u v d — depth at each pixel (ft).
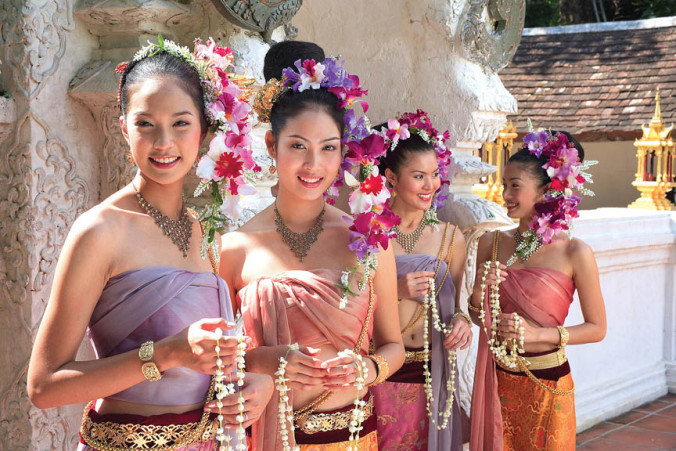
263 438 7.27
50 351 5.50
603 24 42.22
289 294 7.07
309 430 7.29
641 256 19.12
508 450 11.18
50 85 9.43
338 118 7.09
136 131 5.68
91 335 5.87
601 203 41.83
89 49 9.92
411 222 11.04
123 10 9.48
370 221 7.18
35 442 9.57
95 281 5.58
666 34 39.99
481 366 11.13
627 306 18.98
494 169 14.03
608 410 17.83
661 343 20.33
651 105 36.55
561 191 10.84
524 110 38.99
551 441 10.75
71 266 5.51
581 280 11.10
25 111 9.23
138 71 5.78
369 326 7.43
